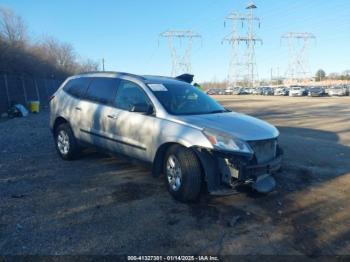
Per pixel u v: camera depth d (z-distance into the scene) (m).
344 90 50.47
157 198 4.70
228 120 4.87
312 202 4.77
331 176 6.07
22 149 7.82
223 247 3.44
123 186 5.16
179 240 3.55
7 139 9.38
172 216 4.12
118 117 5.44
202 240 3.57
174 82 5.91
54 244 3.38
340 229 3.94
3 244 3.35
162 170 4.96
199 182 4.39
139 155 5.15
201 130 4.41
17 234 3.56
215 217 4.14
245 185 4.70
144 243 3.46
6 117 17.45
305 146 8.79
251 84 85.31
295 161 7.07
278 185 5.46
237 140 4.24
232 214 4.25
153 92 5.21
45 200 4.52
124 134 5.34
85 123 6.13
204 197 4.76
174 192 4.61
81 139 6.29
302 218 4.22
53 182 5.28
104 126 5.71
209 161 4.31
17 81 21.64
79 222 3.89
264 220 4.12
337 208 4.58
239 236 3.69
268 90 67.75
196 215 4.18
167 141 4.64
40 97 26.69
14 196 4.62
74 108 6.39
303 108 24.17
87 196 4.71
